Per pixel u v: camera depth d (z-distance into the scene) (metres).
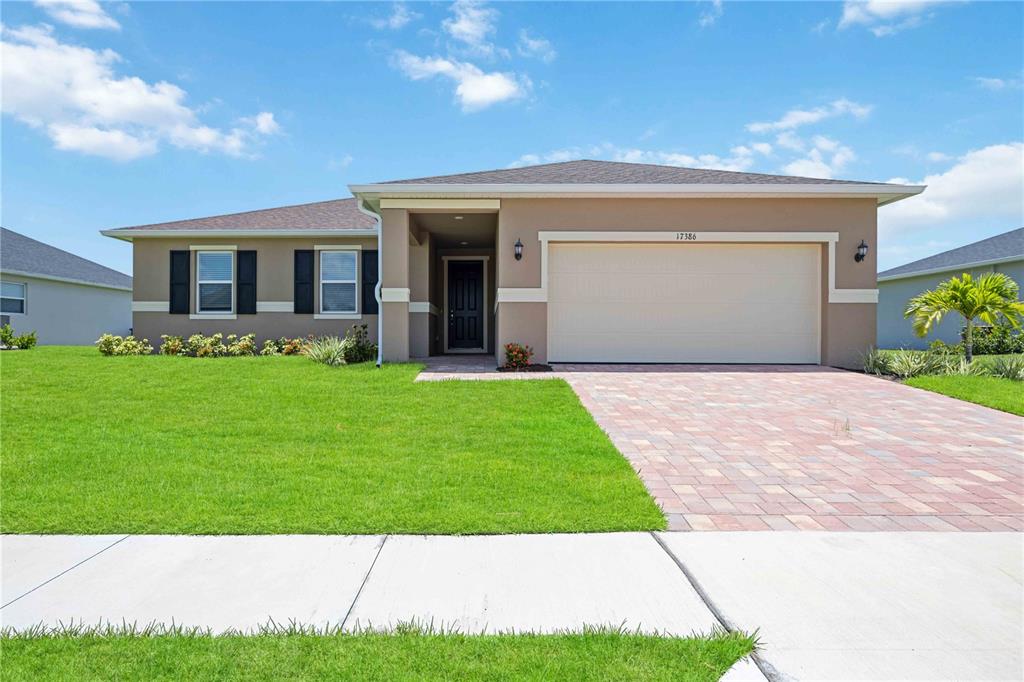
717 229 11.67
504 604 2.94
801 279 11.93
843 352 11.67
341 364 11.40
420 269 14.45
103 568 3.33
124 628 2.68
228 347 14.75
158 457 5.43
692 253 11.98
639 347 11.97
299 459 5.39
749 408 7.79
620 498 4.45
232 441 6.01
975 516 4.23
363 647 2.52
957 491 4.78
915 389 9.16
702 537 3.82
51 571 3.29
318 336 15.61
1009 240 20.33
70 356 13.09
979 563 3.44
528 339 11.59
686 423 6.98
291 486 4.65
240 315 15.79
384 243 11.75
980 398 8.17
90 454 5.49
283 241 15.70
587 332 11.97
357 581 3.19
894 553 3.58
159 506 4.23
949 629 2.72
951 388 8.88
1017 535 3.88
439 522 3.96
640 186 11.34
